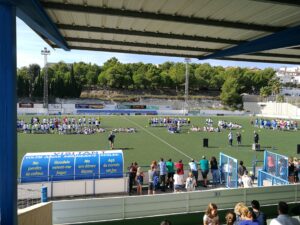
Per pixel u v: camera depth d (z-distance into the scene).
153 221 10.16
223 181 15.98
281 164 14.80
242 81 114.12
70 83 93.19
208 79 117.31
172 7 7.25
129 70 111.88
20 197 13.20
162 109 78.75
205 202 10.70
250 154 24.84
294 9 6.88
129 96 100.88
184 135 35.69
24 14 6.01
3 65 5.20
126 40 10.83
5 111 5.23
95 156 14.41
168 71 123.25
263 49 9.62
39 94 88.12
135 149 26.25
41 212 7.75
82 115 63.12
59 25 9.01
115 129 38.72
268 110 80.75
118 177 14.34
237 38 9.77
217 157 23.34
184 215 10.43
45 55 69.56
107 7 7.45
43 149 25.58
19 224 6.38
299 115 71.44
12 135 5.28
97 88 108.62
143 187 15.38
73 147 26.78
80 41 10.93
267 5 6.70
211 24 8.14
